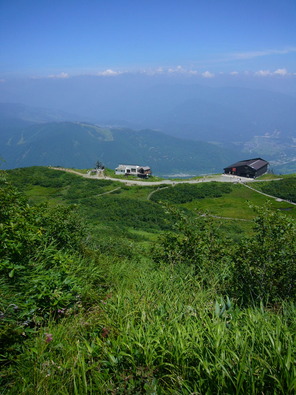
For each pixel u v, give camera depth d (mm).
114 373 3160
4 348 3549
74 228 10758
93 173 110438
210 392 2674
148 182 100375
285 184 87375
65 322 4418
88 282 5977
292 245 5824
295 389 2514
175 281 5914
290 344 2998
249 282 5809
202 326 3711
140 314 4246
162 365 3150
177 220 9008
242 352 2945
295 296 5352
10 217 5805
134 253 14617
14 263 5090
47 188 87500
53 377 3180
